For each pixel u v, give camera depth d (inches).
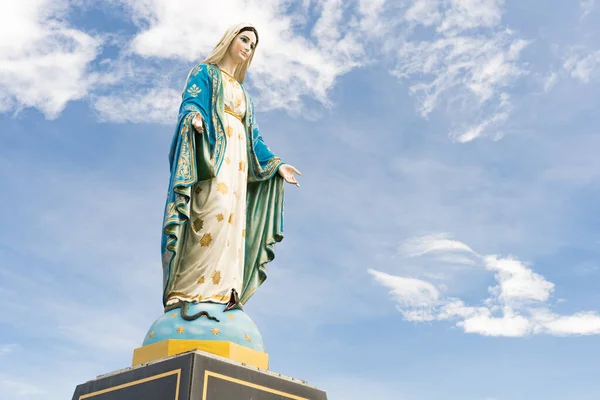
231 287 606.5
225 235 617.3
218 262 607.5
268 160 692.1
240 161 660.7
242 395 518.0
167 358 514.6
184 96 656.4
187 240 610.9
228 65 702.5
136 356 560.4
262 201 693.9
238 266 626.8
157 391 504.4
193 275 600.1
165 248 612.4
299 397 558.9
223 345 548.1
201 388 493.4
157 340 561.3
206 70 671.1
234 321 580.7
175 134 637.9
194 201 621.0
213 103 650.8
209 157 629.6
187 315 569.6
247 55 705.0
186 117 626.5
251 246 676.7
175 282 601.9
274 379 548.1
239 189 649.6
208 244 608.1
